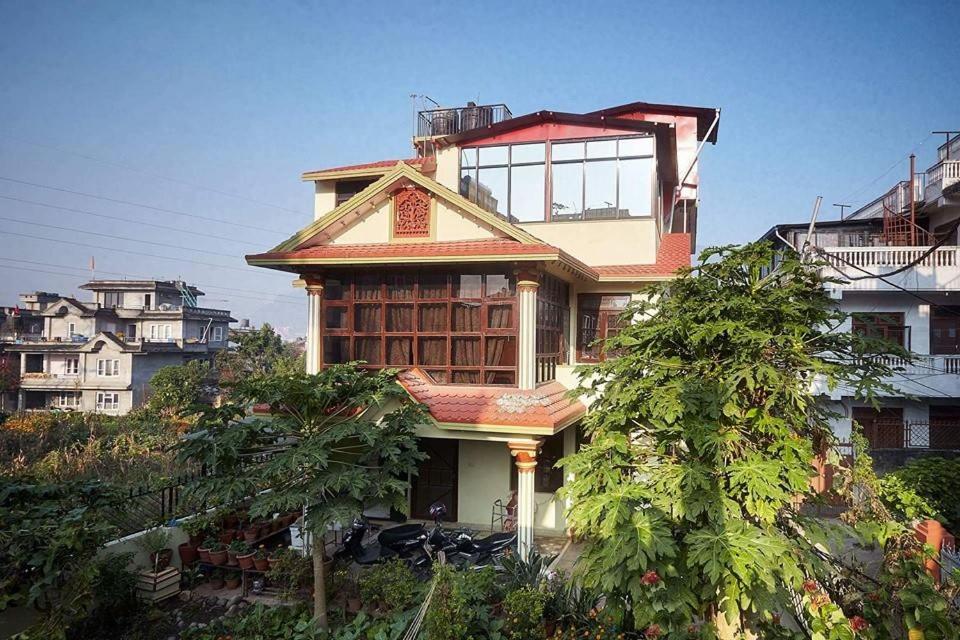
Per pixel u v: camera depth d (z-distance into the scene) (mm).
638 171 15305
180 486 12000
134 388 44062
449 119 19859
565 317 15156
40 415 29781
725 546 6656
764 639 7195
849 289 20672
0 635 8414
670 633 6898
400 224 12766
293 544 11945
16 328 55719
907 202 24234
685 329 7965
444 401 11562
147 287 58156
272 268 13211
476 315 12375
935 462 12031
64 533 8188
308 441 8602
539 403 11273
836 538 7613
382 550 11477
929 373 19984
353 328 13086
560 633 7840
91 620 9172
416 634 7691
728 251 8555
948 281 20031
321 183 19125
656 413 7391
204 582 11117
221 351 47250
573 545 13461
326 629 9039
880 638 6477
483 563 10797
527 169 16000
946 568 8172
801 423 7562
